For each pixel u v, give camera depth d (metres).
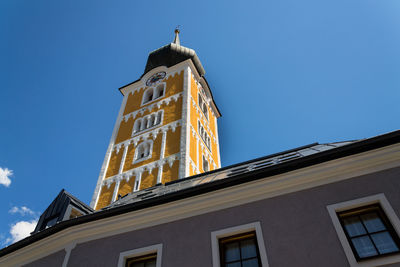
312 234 8.04
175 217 9.95
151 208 10.32
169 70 37.97
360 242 7.65
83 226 10.93
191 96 33.53
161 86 36.81
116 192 25.45
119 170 27.67
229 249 8.75
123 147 30.34
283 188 9.33
